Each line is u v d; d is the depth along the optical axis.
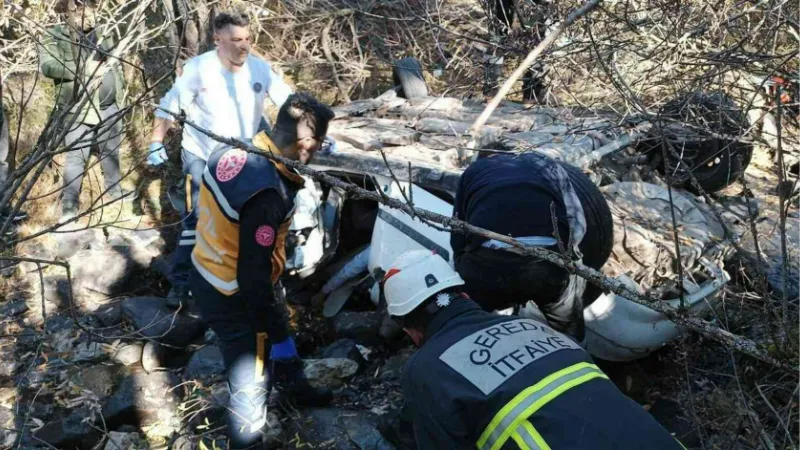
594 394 1.63
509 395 1.62
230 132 3.58
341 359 3.12
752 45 2.91
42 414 3.14
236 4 5.61
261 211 2.38
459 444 1.67
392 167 3.36
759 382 2.60
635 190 3.54
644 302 1.49
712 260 3.26
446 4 5.50
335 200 3.52
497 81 4.13
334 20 5.93
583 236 2.55
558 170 2.64
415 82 4.64
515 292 2.54
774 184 4.32
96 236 4.25
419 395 1.73
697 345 3.04
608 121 3.46
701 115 2.96
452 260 3.09
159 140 3.50
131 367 3.39
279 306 2.56
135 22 3.05
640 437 1.58
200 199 2.55
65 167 4.20
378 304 3.44
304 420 2.95
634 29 2.95
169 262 4.00
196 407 3.05
